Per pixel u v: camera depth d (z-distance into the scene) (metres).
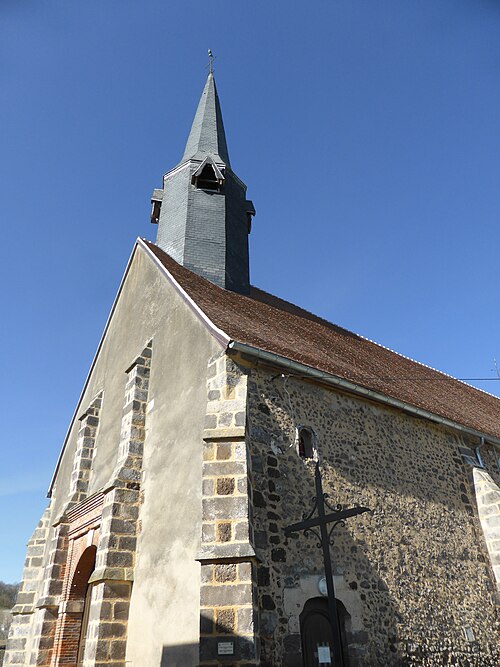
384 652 7.56
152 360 10.67
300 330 13.05
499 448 12.89
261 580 6.86
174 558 7.45
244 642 5.95
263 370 8.66
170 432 8.85
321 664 6.92
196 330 9.37
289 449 8.22
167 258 13.28
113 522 8.48
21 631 12.07
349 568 7.89
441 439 11.31
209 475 7.13
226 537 6.62
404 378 14.29
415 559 8.91
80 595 10.27
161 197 16.62
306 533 7.69
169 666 6.72
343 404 9.62
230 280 14.02
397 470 9.74
